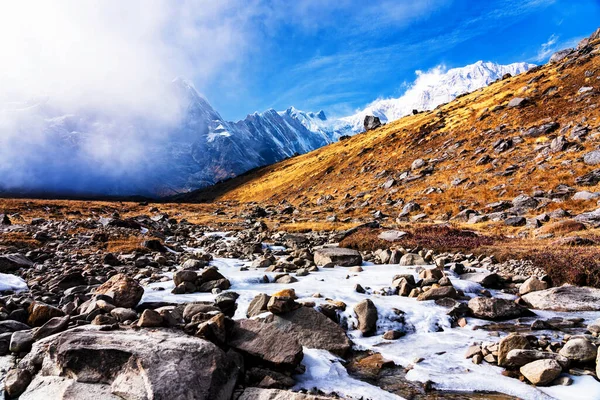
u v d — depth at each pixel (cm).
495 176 5634
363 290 1587
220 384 715
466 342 1141
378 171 8769
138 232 3584
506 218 4062
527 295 1584
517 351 941
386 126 14838
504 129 7106
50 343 795
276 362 868
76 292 1371
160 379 652
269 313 1163
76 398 646
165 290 1528
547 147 5725
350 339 1159
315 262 2422
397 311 1335
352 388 830
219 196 17088
